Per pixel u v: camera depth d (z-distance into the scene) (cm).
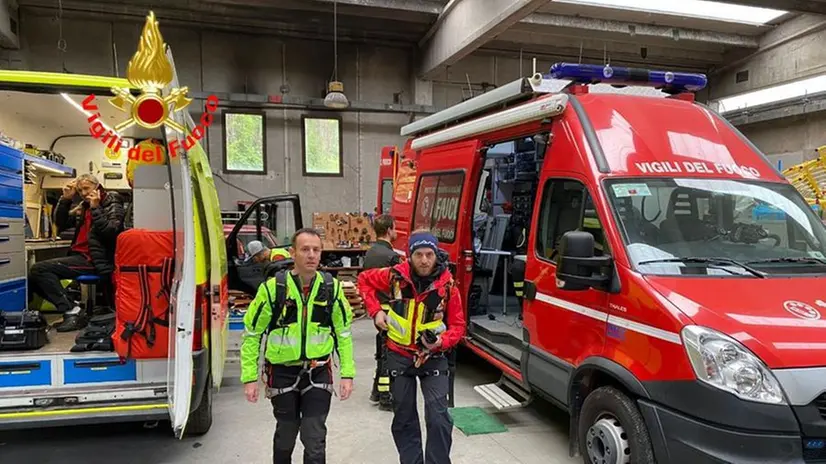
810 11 1206
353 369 317
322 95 1397
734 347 266
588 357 347
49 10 1198
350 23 1300
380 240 489
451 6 1168
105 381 391
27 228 588
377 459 396
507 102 498
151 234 386
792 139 1521
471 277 548
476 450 409
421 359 325
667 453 286
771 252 356
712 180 376
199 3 1185
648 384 298
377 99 1437
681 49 1573
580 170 383
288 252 654
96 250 493
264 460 393
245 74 1343
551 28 1327
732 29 1459
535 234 429
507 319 585
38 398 361
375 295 352
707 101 1727
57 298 493
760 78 1531
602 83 457
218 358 419
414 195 666
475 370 616
